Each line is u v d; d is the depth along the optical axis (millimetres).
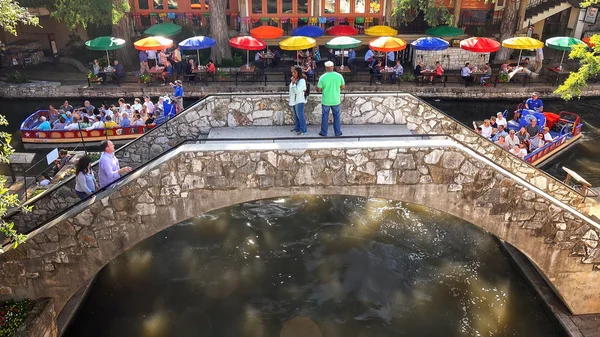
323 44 28969
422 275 12031
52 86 24141
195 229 13766
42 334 9289
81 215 9203
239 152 9219
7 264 9336
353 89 24203
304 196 15375
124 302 11242
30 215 11805
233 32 29969
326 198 15242
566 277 10461
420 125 12805
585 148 19453
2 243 10039
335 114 11375
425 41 23500
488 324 10625
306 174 9469
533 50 28688
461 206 9859
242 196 9570
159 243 13219
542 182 13398
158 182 9258
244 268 12227
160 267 12320
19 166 15836
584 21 29719
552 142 17656
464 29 29484
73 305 10812
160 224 9586
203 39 23625
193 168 9258
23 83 24469
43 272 9539
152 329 10453
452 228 13836
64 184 11617
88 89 24188
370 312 10906
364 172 9523
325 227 13805
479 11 29609
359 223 14000
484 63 27016
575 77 16844
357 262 12391
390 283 11750
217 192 9484
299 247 12953
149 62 27406
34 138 18984
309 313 10859
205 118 12531
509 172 9820
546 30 31109
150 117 19453
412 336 10281
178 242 13227
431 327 10516
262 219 14203
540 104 20000
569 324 10438
